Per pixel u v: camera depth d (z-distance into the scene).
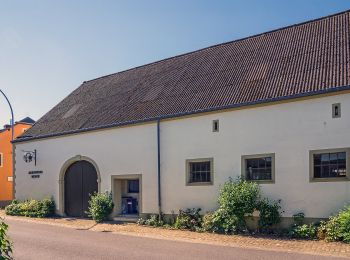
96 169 18.97
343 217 11.63
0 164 29.89
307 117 13.16
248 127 14.41
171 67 21.02
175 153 16.22
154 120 16.83
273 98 13.77
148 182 16.97
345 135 12.38
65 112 22.97
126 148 17.86
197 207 15.45
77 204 20.03
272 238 12.66
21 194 22.73
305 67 14.66
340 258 9.70
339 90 12.46
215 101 15.62
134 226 16.22
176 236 13.66
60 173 20.56
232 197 13.69
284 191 13.42
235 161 14.62
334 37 15.52
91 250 11.15
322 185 12.71
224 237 13.13
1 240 5.20
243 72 16.62
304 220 12.95
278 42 17.45
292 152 13.37
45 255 10.49
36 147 22.03
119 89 21.92
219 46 20.22
